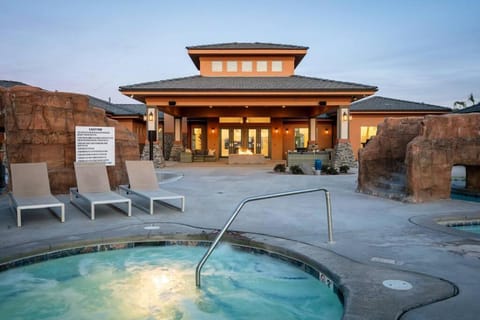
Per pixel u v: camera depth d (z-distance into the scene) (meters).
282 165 18.08
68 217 6.98
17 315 3.85
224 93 19.69
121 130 11.48
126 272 4.96
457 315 2.88
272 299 4.24
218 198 9.53
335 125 30.14
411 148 8.84
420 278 3.72
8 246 4.90
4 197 9.39
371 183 10.72
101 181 8.26
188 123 29.52
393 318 2.82
